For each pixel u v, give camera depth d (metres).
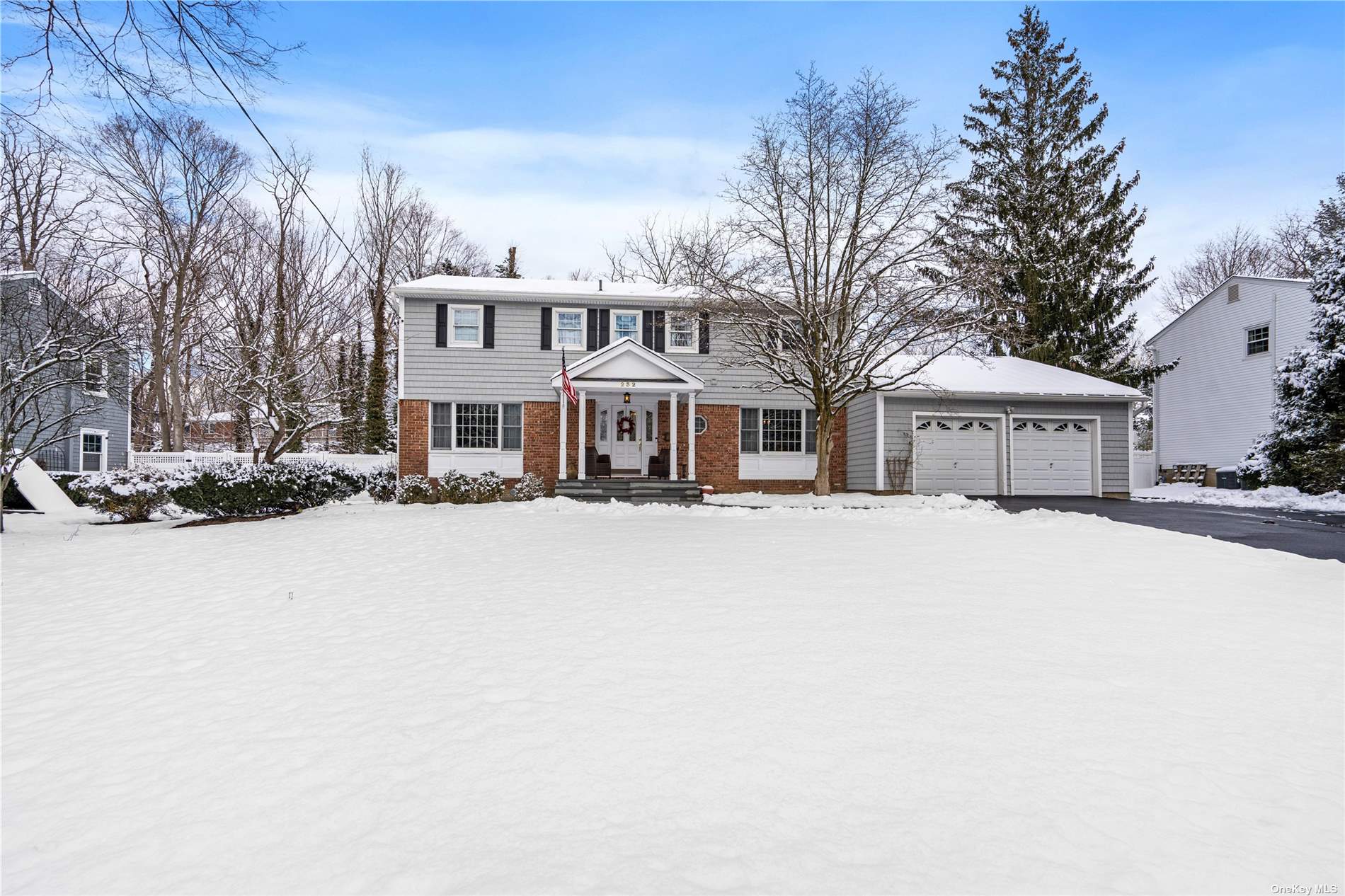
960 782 3.53
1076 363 32.50
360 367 38.25
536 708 4.45
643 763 3.72
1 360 15.21
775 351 22.23
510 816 3.25
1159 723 4.21
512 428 23.39
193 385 38.47
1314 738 4.06
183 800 3.52
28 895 2.80
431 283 23.73
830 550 9.98
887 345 22.28
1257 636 5.91
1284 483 23.31
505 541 11.34
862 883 2.75
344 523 14.52
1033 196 33.44
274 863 2.96
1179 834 3.13
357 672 5.30
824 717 4.26
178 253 29.53
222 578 9.13
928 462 23.27
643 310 23.95
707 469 24.05
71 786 3.71
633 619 6.35
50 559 10.75
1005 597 7.12
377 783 3.61
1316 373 22.03
